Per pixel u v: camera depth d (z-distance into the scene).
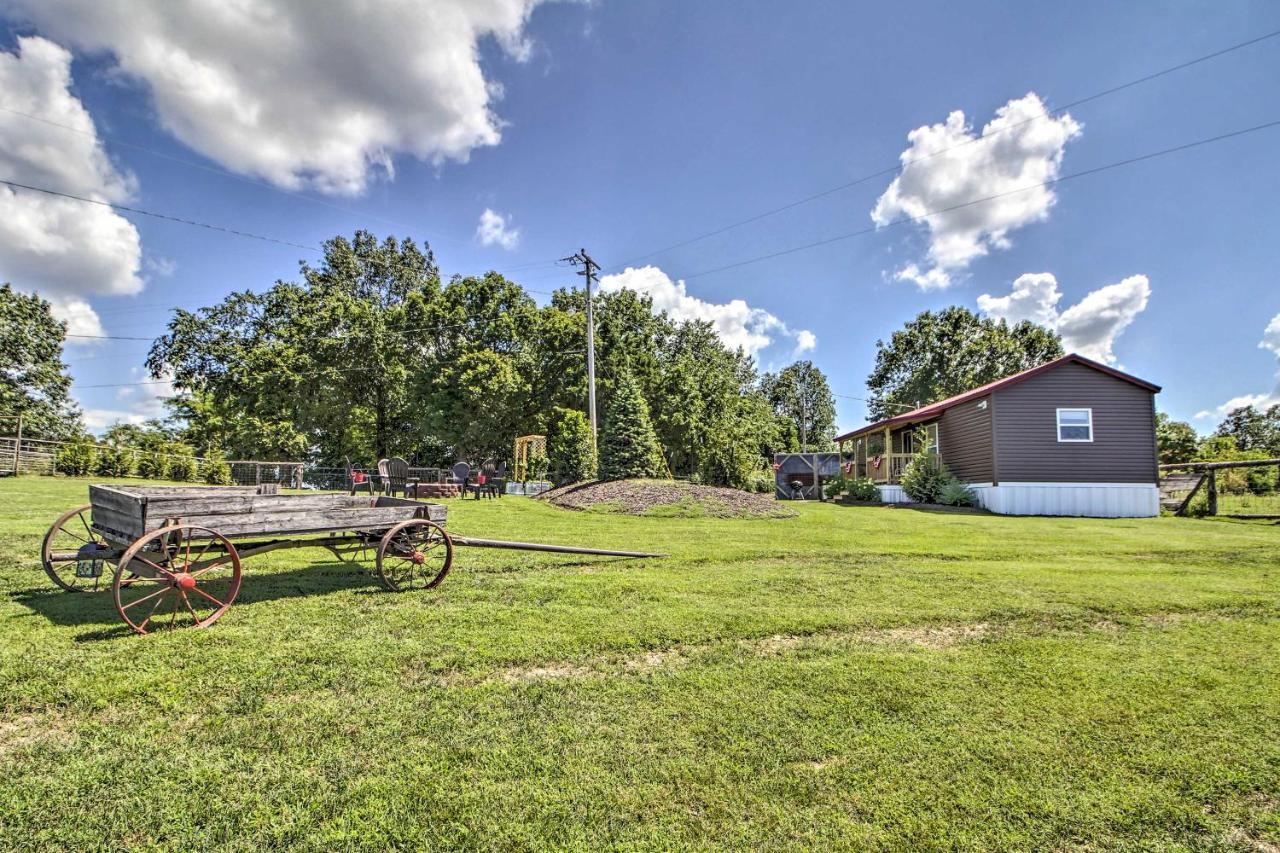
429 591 5.28
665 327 45.69
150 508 4.04
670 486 14.55
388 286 42.09
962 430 19.22
